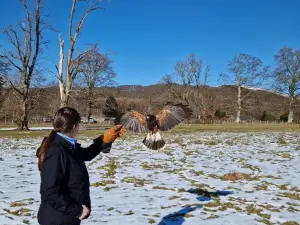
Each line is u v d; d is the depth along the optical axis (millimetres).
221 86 80875
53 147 3973
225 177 11828
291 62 71562
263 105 76812
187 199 8859
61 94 40750
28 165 14938
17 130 42750
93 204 8344
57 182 3842
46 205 4004
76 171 3994
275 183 10906
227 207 8094
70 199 3871
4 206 8109
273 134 34000
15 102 62375
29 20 40031
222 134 34500
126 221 7020
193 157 17234
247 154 18297
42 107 73812
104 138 4395
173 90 80812
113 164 15062
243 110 77188
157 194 9438
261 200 8766
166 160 16250
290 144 23375
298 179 11539
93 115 71875
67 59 40156
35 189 10023
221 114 75312
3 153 19359
